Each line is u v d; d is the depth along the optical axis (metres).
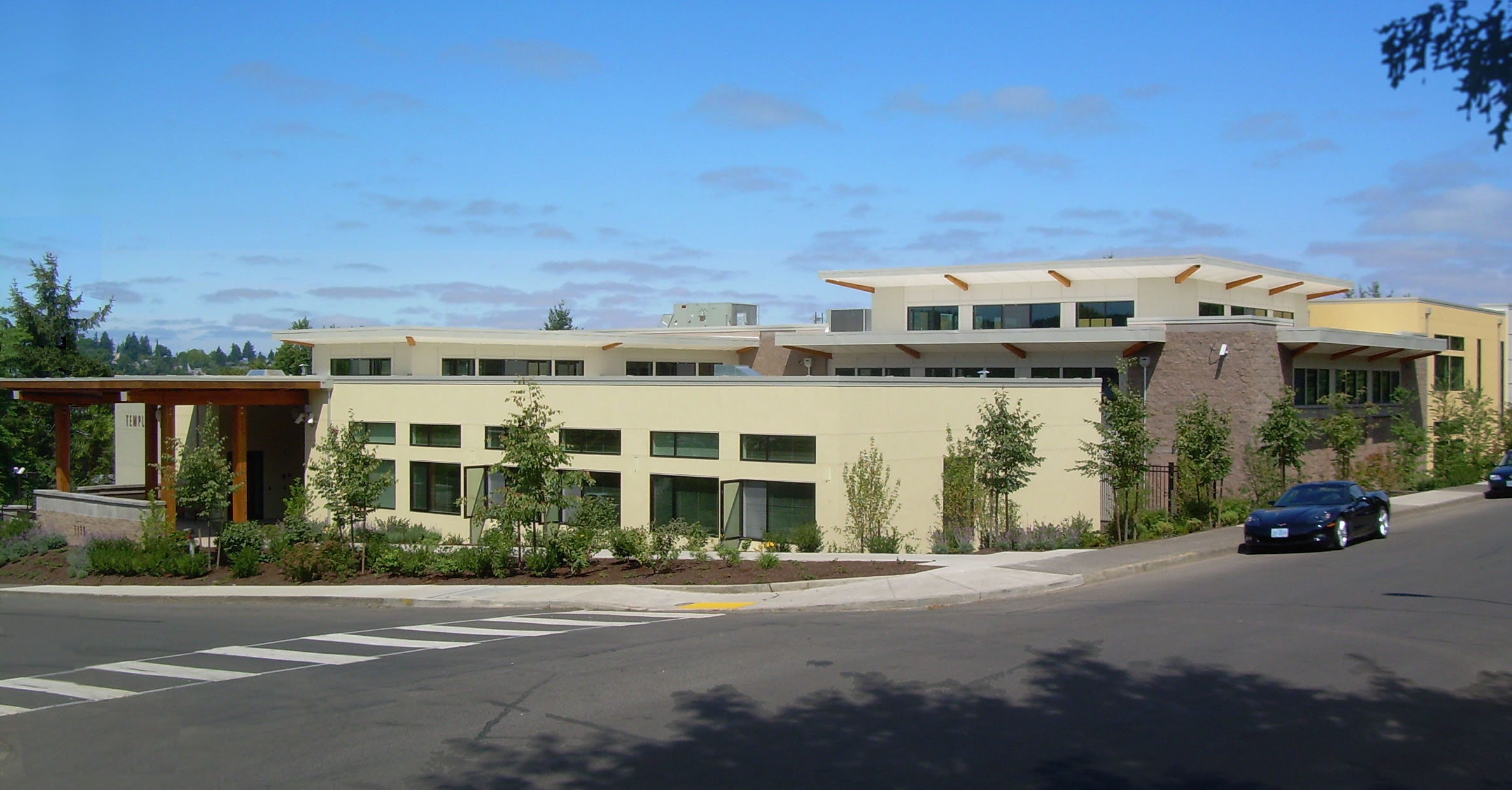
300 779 8.35
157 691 11.97
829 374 43.84
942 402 26.66
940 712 9.70
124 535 29.77
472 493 30.09
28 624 18.36
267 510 38.69
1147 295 37.84
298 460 39.66
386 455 32.97
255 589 21.23
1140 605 15.55
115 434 46.44
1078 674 11.06
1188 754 8.29
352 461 22.78
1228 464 27.75
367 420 33.50
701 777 8.05
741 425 25.47
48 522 33.12
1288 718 9.26
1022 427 23.91
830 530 23.98
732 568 20.16
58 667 13.85
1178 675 10.87
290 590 20.70
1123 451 24.69
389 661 13.23
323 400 34.44
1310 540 21.97
